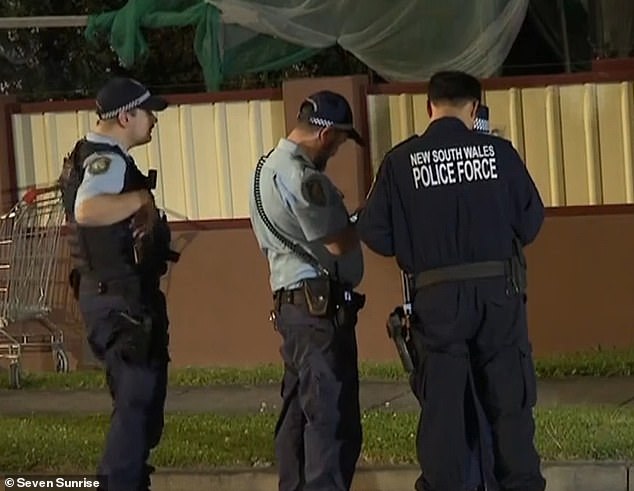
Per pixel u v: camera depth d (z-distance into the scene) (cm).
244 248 3875
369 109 3838
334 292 2305
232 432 3042
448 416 2245
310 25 3959
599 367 3588
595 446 2717
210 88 4053
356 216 2423
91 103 4031
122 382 2364
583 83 3797
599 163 3806
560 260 3769
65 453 2881
